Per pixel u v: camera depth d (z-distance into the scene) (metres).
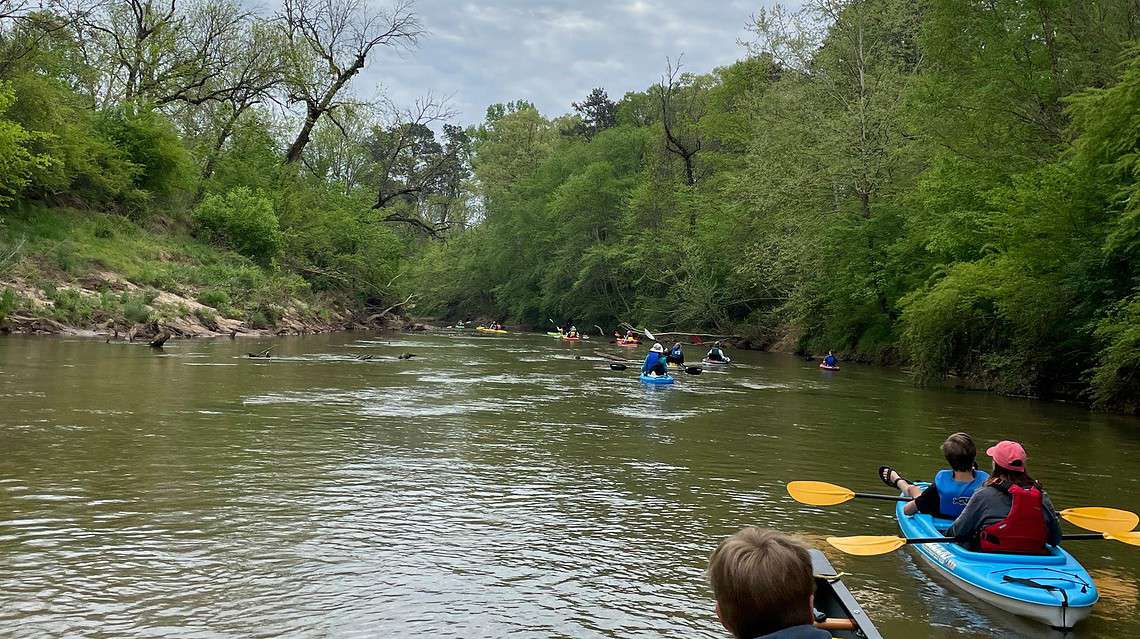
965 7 24.47
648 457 11.69
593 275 58.94
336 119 49.84
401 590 6.22
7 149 27.31
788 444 13.12
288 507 8.30
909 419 16.61
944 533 7.08
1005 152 23.86
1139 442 14.28
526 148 74.06
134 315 29.88
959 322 23.83
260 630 5.43
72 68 39.38
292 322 39.84
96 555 6.70
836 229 32.53
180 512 7.97
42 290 28.72
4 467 9.43
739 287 46.91
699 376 26.30
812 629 2.53
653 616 5.89
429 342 40.19
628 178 59.22
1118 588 6.84
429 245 83.12
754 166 38.44
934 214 25.94
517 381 22.08
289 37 45.69
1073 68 22.55
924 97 26.89
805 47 36.81
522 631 5.56
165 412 13.63
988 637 5.64
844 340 36.06
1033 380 22.31
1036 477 11.14
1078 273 19.84
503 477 10.07
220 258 40.00
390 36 47.09
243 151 47.69
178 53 44.06
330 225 49.84
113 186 37.16
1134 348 17.30
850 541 6.87
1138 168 16.28
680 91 62.41
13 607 5.63
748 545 2.67
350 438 12.15
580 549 7.36
